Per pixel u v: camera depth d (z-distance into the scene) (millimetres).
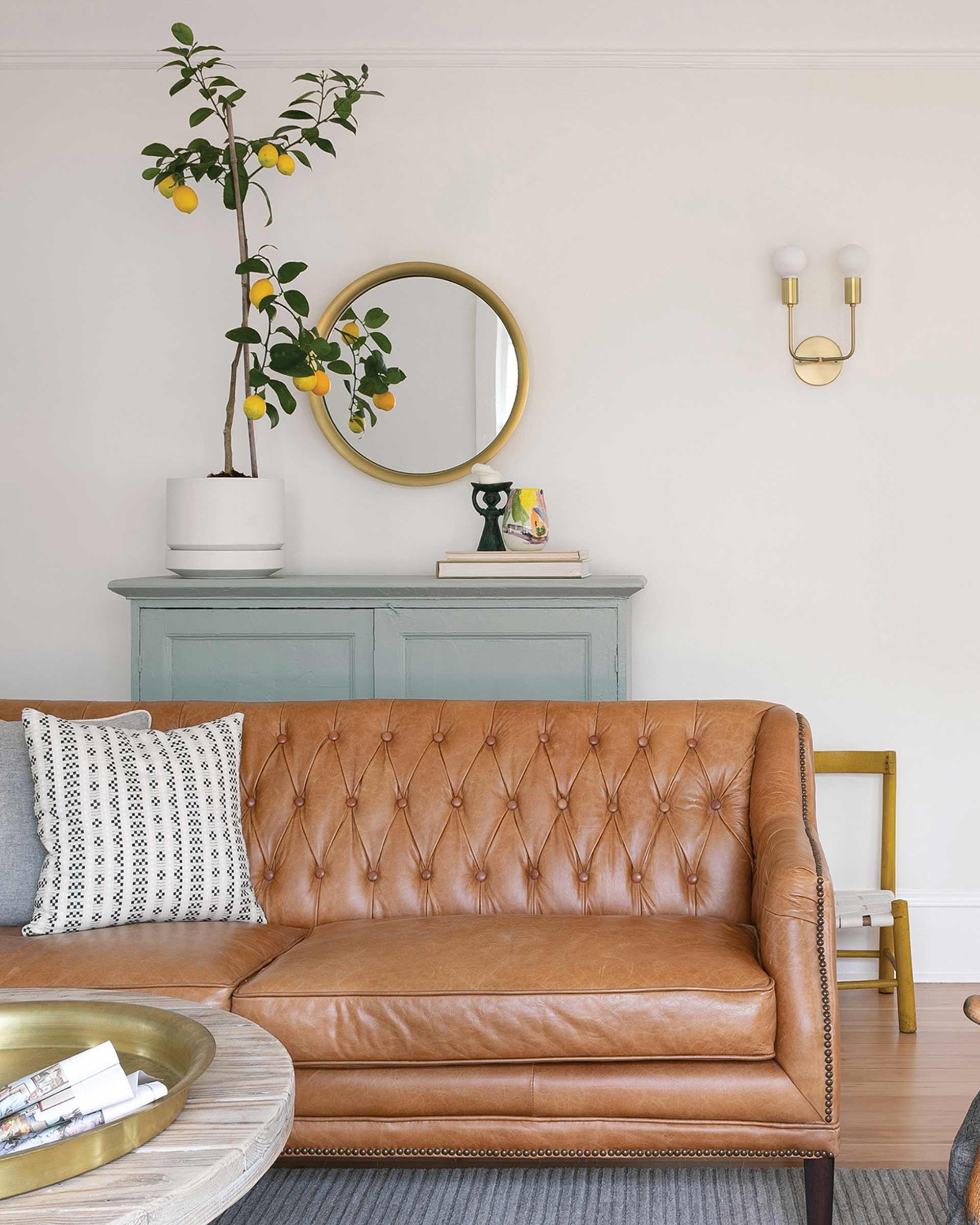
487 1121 2094
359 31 3531
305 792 2672
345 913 2582
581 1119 2080
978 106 3477
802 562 3539
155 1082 1356
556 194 3537
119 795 2412
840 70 3488
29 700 2811
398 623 3189
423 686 3193
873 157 3494
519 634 3176
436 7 3520
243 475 3412
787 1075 2043
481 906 2570
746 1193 2266
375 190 3561
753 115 3504
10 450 3619
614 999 2062
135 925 2395
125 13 3553
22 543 3619
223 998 2098
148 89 3576
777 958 2066
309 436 3600
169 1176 1222
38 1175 1202
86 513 3619
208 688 3223
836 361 3490
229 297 3592
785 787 2494
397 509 3596
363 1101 2096
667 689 3568
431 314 3539
